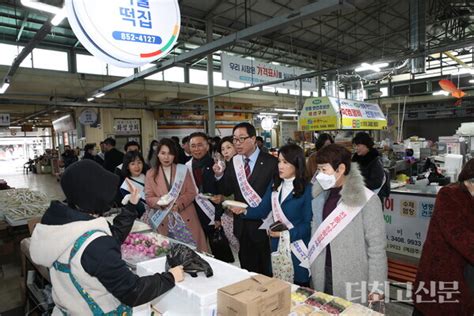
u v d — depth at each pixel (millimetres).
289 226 1842
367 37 10602
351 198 1430
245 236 2201
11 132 18406
